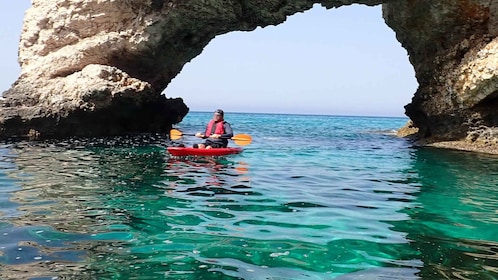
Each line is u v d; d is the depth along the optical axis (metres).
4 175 7.45
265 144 15.65
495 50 13.04
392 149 14.33
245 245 4.07
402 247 4.16
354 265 3.65
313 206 5.80
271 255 3.83
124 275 3.30
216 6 15.95
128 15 16.89
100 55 16.89
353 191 6.99
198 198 6.09
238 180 7.69
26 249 3.79
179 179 7.59
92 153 11.05
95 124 15.71
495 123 13.77
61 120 14.81
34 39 17.42
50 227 4.48
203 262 3.61
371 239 4.38
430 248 4.14
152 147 12.80
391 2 16.31
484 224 5.06
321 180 7.99
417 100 17.28
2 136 14.23
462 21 14.41
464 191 7.14
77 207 5.38
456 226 4.95
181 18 16.66
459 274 3.50
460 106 14.37
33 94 15.43
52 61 16.72
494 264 3.74
